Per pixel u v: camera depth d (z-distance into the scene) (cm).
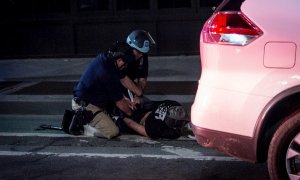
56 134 1523
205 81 998
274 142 948
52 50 2666
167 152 1320
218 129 973
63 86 2088
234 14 966
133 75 1461
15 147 1407
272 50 927
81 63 2541
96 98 1439
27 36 2667
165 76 2183
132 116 1448
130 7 2577
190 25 2545
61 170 1216
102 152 1338
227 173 1160
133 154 1313
